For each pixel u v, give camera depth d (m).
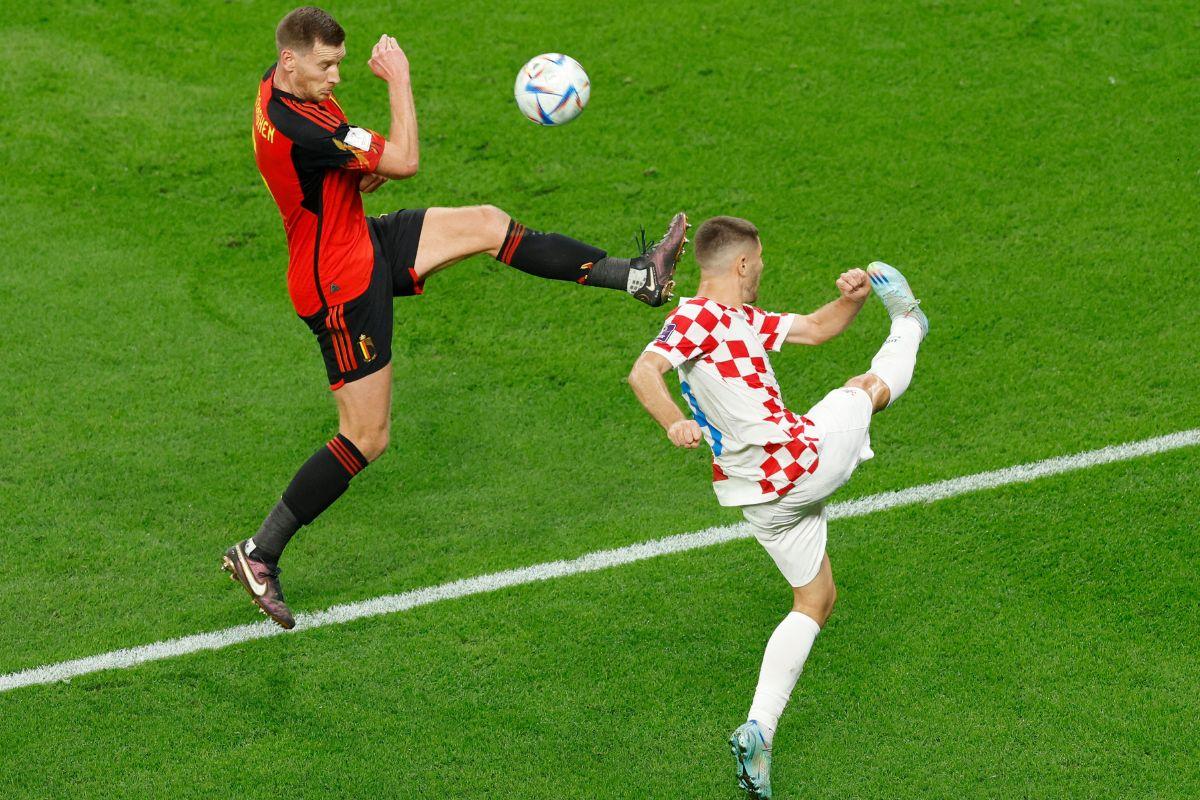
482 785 16.78
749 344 16.22
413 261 19.56
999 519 20.80
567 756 17.19
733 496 16.61
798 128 31.66
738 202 29.55
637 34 35.31
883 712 17.55
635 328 26.47
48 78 34.44
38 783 17.02
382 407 19.30
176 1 37.50
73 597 20.48
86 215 30.17
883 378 17.23
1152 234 27.42
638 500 22.30
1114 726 16.98
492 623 19.59
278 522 19.33
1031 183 29.30
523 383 25.22
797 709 17.73
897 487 21.80
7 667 19.06
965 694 17.70
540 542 21.39
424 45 35.25
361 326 18.89
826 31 34.91
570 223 29.27
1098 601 19.09
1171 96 31.58
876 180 29.84
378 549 21.48
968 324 25.55
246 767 17.16
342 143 18.02
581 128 32.19
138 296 27.73
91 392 25.14
